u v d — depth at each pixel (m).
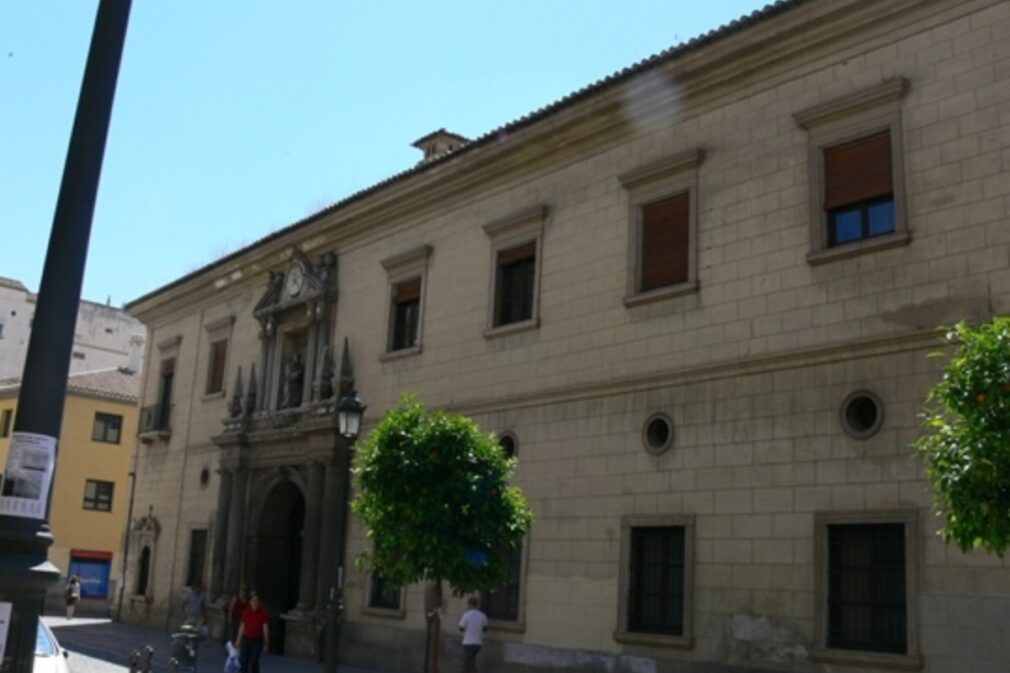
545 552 19.89
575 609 19.03
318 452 25.89
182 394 34.44
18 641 5.76
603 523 18.89
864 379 15.40
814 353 16.05
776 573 15.91
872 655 14.43
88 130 6.41
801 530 15.73
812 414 15.95
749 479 16.61
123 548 36.06
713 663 16.48
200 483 32.25
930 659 13.88
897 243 15.30
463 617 19.62
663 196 19.06
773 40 17.28
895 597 14.61
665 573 17.84
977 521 8.67
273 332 29.69
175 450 34.09
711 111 18.48
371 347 25.81
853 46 16.45
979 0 15.05
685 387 17.94
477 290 22.92
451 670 21.27
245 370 31.12
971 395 8.81
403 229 25.67
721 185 18.05
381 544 15.31
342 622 24.53
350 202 26.73
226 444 29.91
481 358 22.42
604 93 19.91
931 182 15.15
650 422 18.45
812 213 16.50
